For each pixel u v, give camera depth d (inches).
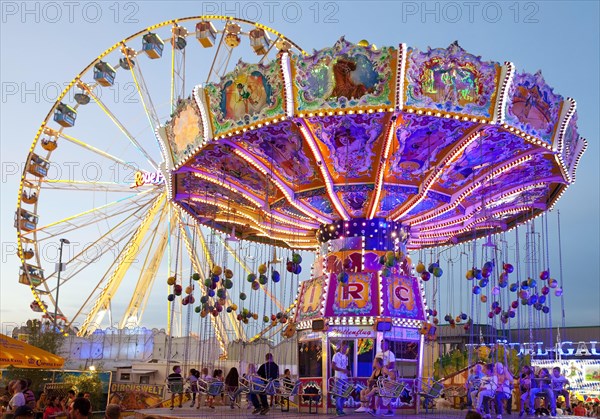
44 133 1588.3
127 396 1350.9
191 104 756.6
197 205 999.6
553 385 800.9
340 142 727.1
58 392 1230.3
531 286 835.4
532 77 692.7
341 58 653.3
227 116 717.3
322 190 829.8
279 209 919.0
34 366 831.1
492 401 713.6
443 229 1022.4
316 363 824.3
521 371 818.8
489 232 1010.1
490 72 662.5
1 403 688.4
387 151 725.9
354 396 807.1
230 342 1430.9
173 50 1498.5
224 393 843.4
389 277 817.5
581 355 1866.4
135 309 1672.0
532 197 945.5
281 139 734.5
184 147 796.6
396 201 848.3
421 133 711.1
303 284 895.7
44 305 1640.0
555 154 757.3
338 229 892.0
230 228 1083.3
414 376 824.9
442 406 994.7
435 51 651.5
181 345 1905.8
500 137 723.4
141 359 1953.7
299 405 826.8
